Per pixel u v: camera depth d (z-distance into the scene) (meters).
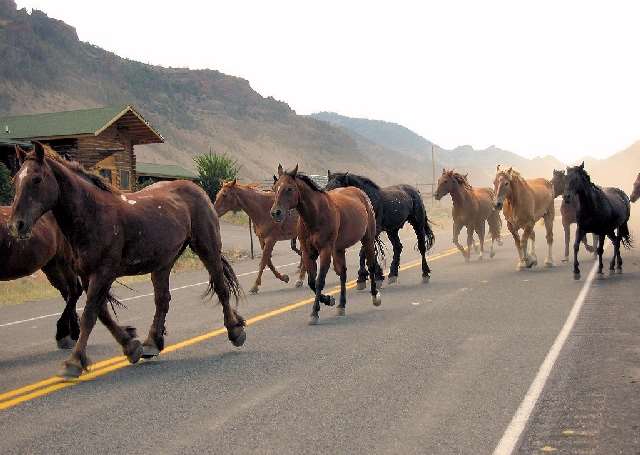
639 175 20.69
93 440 5.19
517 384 6.38
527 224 16.30
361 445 4.91
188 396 6.36
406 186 16.27
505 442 4.86
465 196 18.67
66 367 7.05
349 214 11.07
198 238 8.62
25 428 5.54
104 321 7.69
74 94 176.75
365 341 8.69
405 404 5.87
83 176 7.43
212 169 40.41
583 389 6.16
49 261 9.24
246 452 4.83
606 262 17.59
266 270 19.12
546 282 13.99
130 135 35.66
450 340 8.55
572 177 13.94
